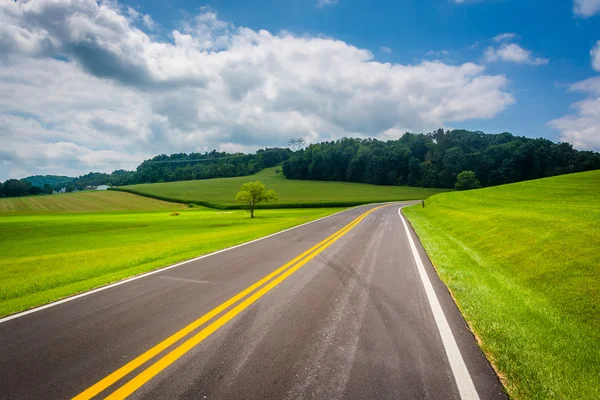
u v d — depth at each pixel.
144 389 3.19
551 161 106.31
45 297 6.29
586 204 17.67
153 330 4.60
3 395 3.14
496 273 7.70
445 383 3.27
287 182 133.12
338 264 8.96
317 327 4.64
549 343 4.04
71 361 3.77
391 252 10.79
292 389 3.18
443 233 15.67
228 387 3.22
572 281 6.10
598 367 3.49
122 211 69.81
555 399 3.00
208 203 78.62
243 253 10.91
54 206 82.25
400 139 184.88
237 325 4.73
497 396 3.07
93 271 9.03
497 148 110.62
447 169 114.81
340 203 68.69
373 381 3.30
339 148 159.62
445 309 5.33
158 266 8.95
